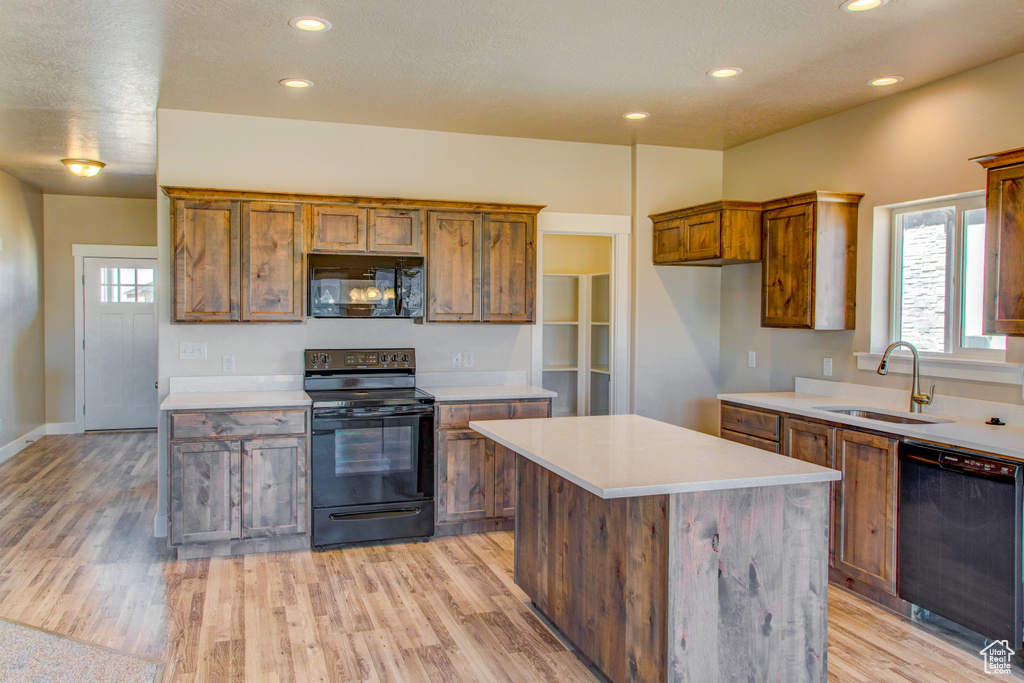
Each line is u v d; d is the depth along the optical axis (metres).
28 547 4.12
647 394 5.20
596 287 5.87
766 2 2.77
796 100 4.04
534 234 4.70
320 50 3.30
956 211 3.69
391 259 4.37
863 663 2.79
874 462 3.32
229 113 4.36
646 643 2.33
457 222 4.55
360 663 2.78
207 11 2.87
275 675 2.68
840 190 4.29
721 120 4.47
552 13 2.89
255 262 4.20
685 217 4.80
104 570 3.76
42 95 4.00
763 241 4.52
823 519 2.39
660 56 3.36
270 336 4.50
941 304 3.78
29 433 7.24
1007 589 2.72
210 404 3.89
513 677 2.69
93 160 5.84
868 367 4.07
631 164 5.21
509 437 2.94
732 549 2.27
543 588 3.17
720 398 4.40
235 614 3.22
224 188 4.39
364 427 4.09
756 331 4.97
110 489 5.47
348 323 4.65
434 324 4.84
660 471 2.31
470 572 3.77
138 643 2.94
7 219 6.47
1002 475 2.74
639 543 2.37
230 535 3.94
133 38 3.15
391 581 3.64
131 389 7.96
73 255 7.71
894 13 2.86
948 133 3.63
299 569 3.80
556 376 6.27
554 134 4.85
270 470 3.99
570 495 2.89
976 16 2.88
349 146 4.60
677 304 5.25
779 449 3.95
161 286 4.34
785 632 2.35
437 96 3.99
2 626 3.07
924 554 3.07
